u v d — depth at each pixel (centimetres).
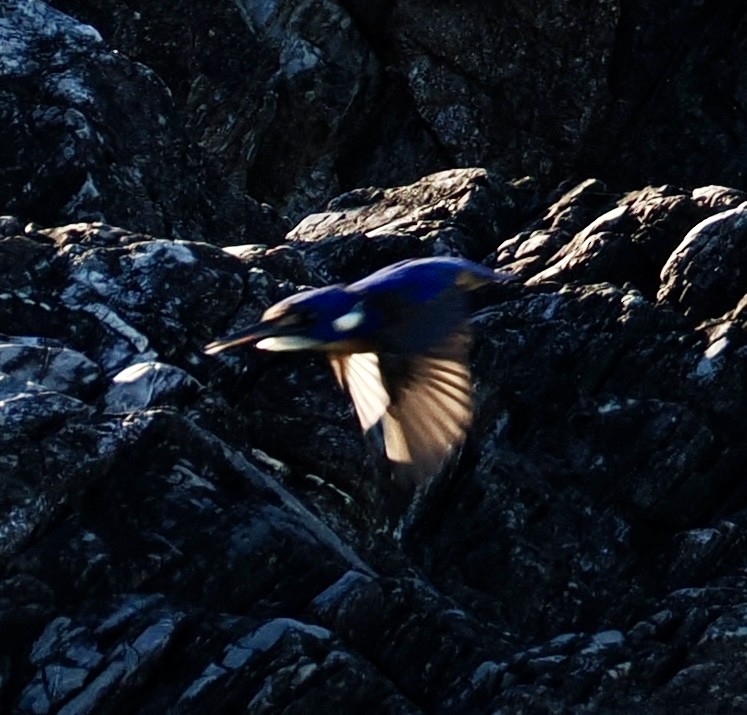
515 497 1463
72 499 1208
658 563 1466
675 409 1500
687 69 2470
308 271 1541
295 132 2472
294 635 1212
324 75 2467
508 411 1519
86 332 1386
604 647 1370
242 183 2462
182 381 1315
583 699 1327
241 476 1266
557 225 1722
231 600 1241
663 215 1650
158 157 1762
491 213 1772
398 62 2495
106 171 1714
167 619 1198
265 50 2436
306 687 1206
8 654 1177
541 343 1534
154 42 2380
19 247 1426
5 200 1688
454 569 1440
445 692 1301
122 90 1770
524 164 2520
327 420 1381
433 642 1309
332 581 1272
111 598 1205
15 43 1766
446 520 1453
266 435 1381
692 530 1472
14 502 1184
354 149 2525
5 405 1212
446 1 2466
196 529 1238
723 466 1505
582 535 1468
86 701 1162
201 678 1188
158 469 1238
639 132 2497
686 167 2491
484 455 1470
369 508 1374
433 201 1808
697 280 1573
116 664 1172
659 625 1396
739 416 1510
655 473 1494
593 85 2484
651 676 1355
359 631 1277
